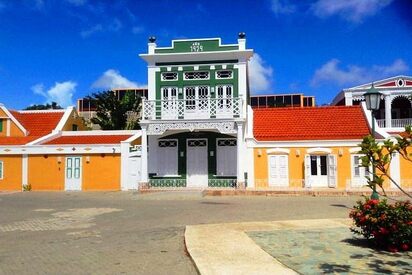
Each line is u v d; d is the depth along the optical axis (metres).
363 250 8.94
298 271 7.33
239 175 25.59
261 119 28.81
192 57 28.16
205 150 28.02
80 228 13.02
